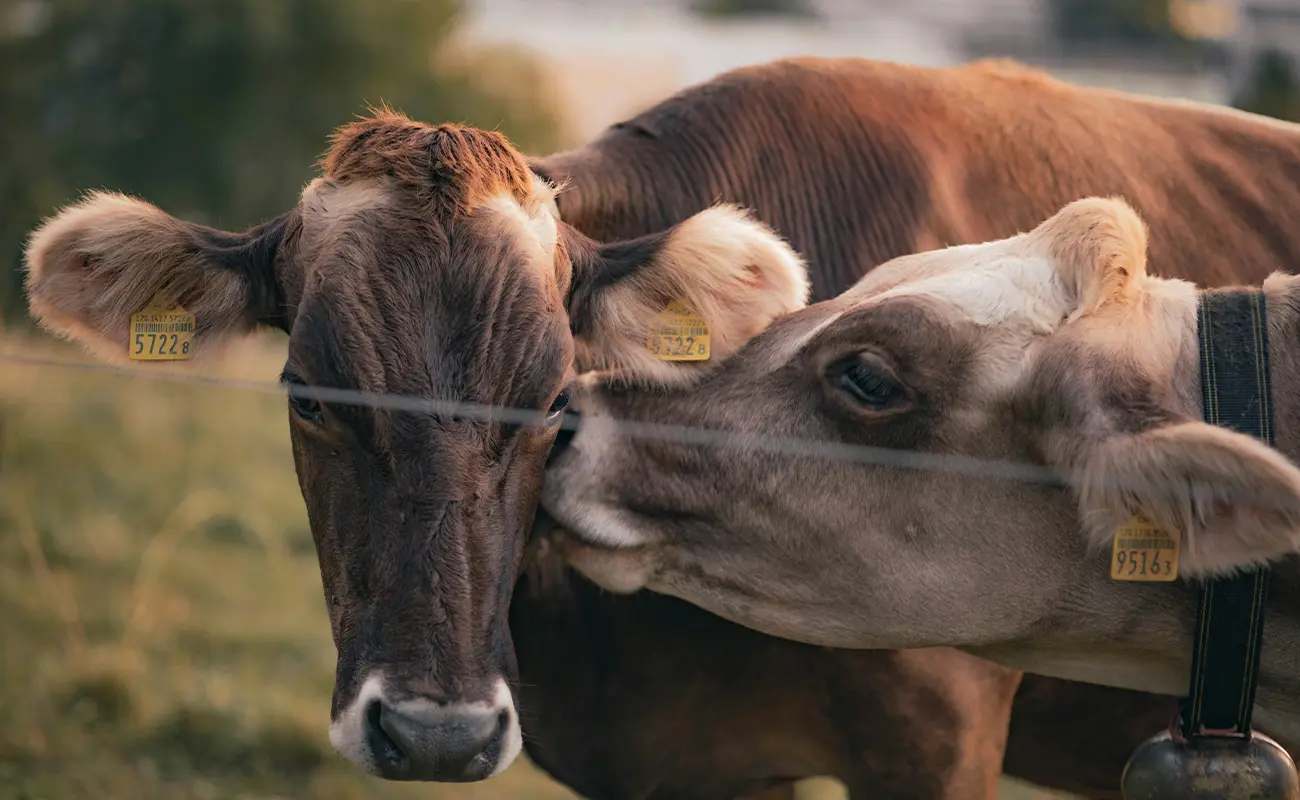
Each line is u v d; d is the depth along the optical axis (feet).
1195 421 9.57
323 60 56.54
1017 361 10.17
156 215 10.76
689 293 11.01
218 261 10.80
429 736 9.16
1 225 43.52
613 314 11.12
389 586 9.45
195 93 55.31
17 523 23.70
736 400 10.90
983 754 12.20
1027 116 13.44
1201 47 85.40
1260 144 14.55
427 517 9.44
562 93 71.20
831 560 10.68
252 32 55.31
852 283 12.36
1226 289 10.55
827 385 10.61
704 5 108.17
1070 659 11.02
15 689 18.06
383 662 9.34
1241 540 9.43
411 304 9.71
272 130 55.36
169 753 17.46
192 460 28.32
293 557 24.77
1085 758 13.29
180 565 23.25
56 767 16.58
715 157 12.59
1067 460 9.94
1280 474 8.95
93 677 18.22
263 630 21.08
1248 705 10.24
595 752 12.88
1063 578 10.47
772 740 12.60
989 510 10.38
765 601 10.97
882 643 10.95
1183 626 10.47
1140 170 13.64
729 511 10.79
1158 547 9.83
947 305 10.29
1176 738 10.53
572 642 12.57
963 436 10.32
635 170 12.51
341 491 9.73
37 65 55.57
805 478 10.62
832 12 103.76
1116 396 9.87
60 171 52.31
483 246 9.91
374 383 9.55
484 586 9.57
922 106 13.03
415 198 10.02
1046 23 96.07
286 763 17.75
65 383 31.22
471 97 59.57
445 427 9.53
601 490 10.93
